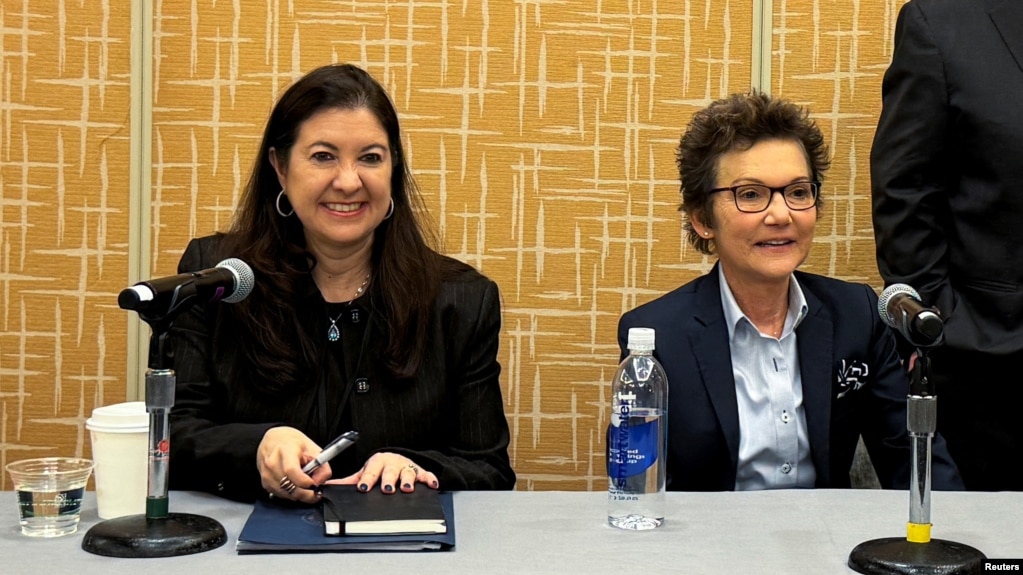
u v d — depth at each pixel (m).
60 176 2.60
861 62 2.68
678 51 2.67
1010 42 2.25
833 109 2.70
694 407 1.95
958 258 2.29
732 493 1.66
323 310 1.89
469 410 1.95
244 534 1.38
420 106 2.65
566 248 2.69
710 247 2.24
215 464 1.65
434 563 1.29
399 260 1.91
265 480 1.58
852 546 1.39
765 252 1.94
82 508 1.57
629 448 1.51
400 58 2.64
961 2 2.30
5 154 2.59
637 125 2.68
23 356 2.62
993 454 2.27
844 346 2.00
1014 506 1.59
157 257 2.63
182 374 1.87
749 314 2.01
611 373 2.71
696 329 1.99
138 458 1.50
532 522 1.49
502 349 2.70
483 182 2.67
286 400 1.87
